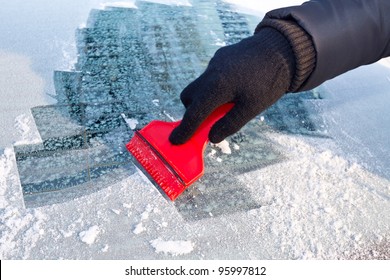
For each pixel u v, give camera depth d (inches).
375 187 42.9
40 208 38.3
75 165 42.1
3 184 39.8
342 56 34.9
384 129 49.0
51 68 52.0
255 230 38.6
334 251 37.6
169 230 38.0
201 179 42.0
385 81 56.0
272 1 70.3
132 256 36.2
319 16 33.8
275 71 34.0
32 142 43.5
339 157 45.2
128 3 64.9
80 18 60.4
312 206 40.6
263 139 46.7
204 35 60.5
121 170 42.0
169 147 40.4
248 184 42.1
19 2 62.6
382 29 35.6
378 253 37.8
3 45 54.4
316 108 51.2
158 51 56.6
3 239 35.9
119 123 46.5
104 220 38.1
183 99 38.8
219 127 36.7
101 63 53.6
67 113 46.8
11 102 47.2
